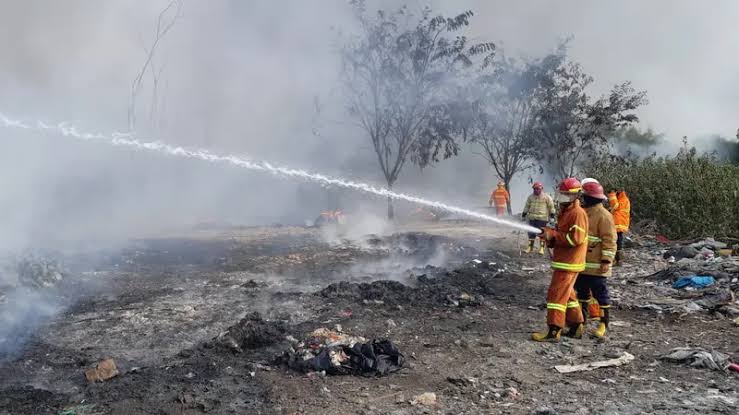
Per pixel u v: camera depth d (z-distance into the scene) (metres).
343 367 5.42
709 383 5.12
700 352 5.75
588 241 6.75
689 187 15.48
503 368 5.60
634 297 8.78
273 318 7.56
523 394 4.92
